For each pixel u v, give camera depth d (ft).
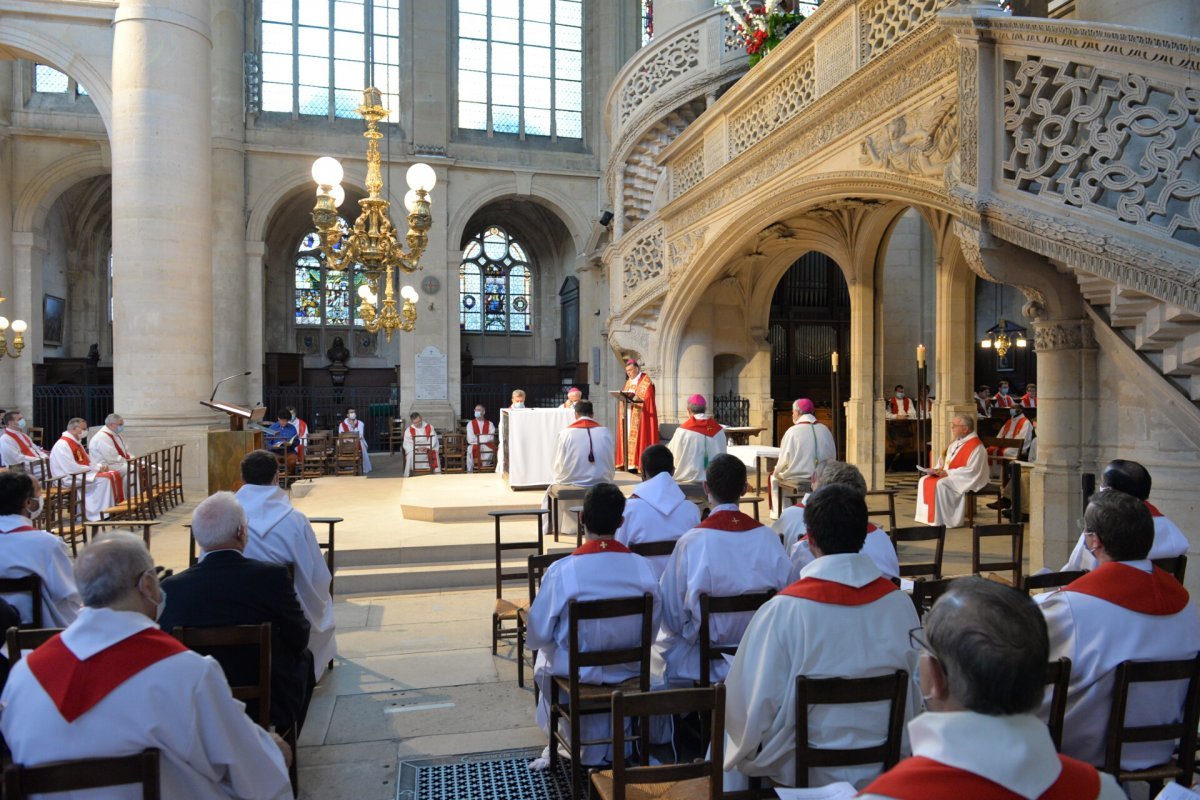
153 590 8.71
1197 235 15.72
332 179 26.18
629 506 18.25
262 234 75.61
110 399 73.67
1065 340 22.97
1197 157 15.37
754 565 13.98
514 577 22.82
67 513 37.78
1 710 8.22
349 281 94.79
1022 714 4.92
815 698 9.11
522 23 85.25
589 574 13.57
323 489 47.78
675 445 34.19
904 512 41.52
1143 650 9.87
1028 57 18.63
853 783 9.49
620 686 13.80
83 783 7.73
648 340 47.96
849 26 27.66
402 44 79.87
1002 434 50.49
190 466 43.86
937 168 23.13
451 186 80.53
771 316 69.77
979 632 4.93
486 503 34.71
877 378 48.01
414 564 29.27
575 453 30.40
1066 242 17.33
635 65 47.16
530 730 16.24
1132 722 10.30
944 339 46.93
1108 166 16.62
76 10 45.11
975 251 20.79
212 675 8.52
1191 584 20.42
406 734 16.06
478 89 83.87
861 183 27.20
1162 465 20.98
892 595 10.05
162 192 43.73
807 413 32.76
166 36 43.96
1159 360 20.54
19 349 53.67
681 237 43.14
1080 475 23.12
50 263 82.28
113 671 8.06
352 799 13.39
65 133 71.20
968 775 4.73
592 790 12.39
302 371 88.94
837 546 10.17
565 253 97.91
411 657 21.01
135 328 43.60
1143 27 17.47
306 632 13.00
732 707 10.12
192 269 44.78
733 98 36.40
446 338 79.41
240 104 74.08
